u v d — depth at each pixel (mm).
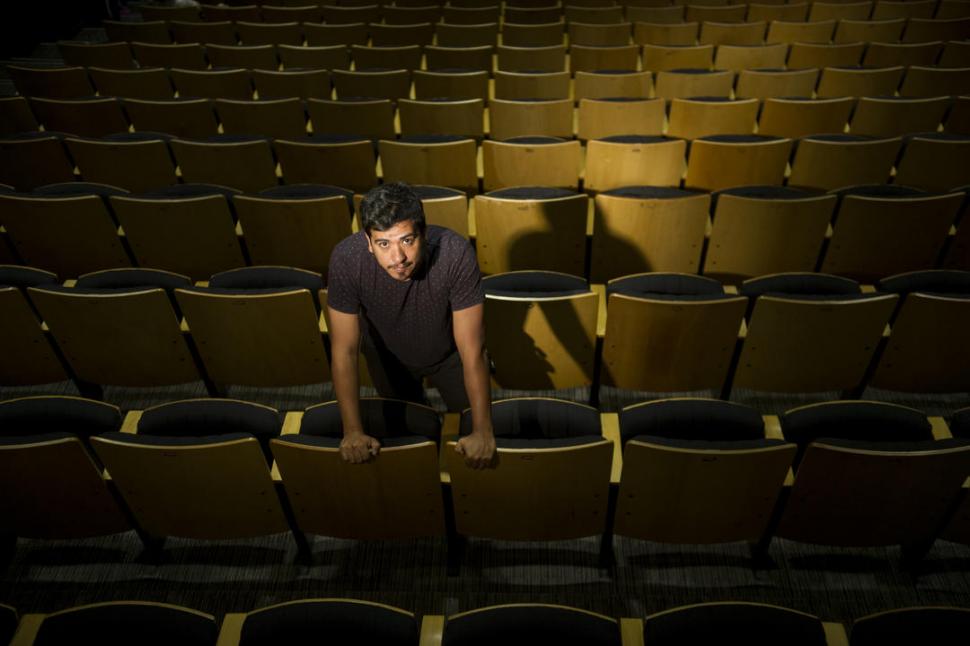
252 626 1402
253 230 2643
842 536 1868
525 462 1611
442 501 1813
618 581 2020
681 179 3320
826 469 1648
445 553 2094
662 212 2504
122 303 2115
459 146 3041
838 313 2064
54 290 2109
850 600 1965
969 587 1980
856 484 1676
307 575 2045
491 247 2658
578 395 2604
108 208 2865
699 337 2158
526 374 2318
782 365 2258
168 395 2623
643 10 5465
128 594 2002
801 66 4523
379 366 1892
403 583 2025
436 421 1804
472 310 1532
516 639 1396
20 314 2189
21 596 1991
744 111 3494
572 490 1728
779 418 1991
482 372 1565
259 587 2021
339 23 5512
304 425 1813
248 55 4562
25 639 1442
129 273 2357
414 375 1929
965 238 2672
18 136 3316
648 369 2291
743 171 3102
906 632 1376
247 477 1734
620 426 1867
